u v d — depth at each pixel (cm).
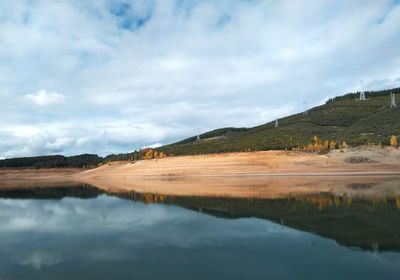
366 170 8975
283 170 10388
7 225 3203
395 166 9056
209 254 1970
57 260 1941
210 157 13088
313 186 6128
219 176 10850
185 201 4669
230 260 1845
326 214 3144
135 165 15125
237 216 3250
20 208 4606
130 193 6519
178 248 2122
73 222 3272
